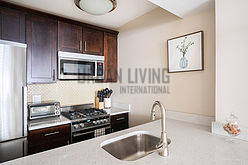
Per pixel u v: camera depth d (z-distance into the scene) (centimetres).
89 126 204
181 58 177
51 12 206
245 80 117
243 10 118
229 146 107
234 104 123
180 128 150
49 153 96
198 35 161
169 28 192
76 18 229
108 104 273
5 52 145
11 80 148
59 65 206
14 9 174
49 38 201
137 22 236
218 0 131
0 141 142
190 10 157
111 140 123
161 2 141
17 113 151
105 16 228
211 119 154
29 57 185
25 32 182
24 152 156
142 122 229
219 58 131
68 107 247
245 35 117
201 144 111
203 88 160
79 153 96
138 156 139
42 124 170
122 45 266
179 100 183
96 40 249
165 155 93
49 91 230
